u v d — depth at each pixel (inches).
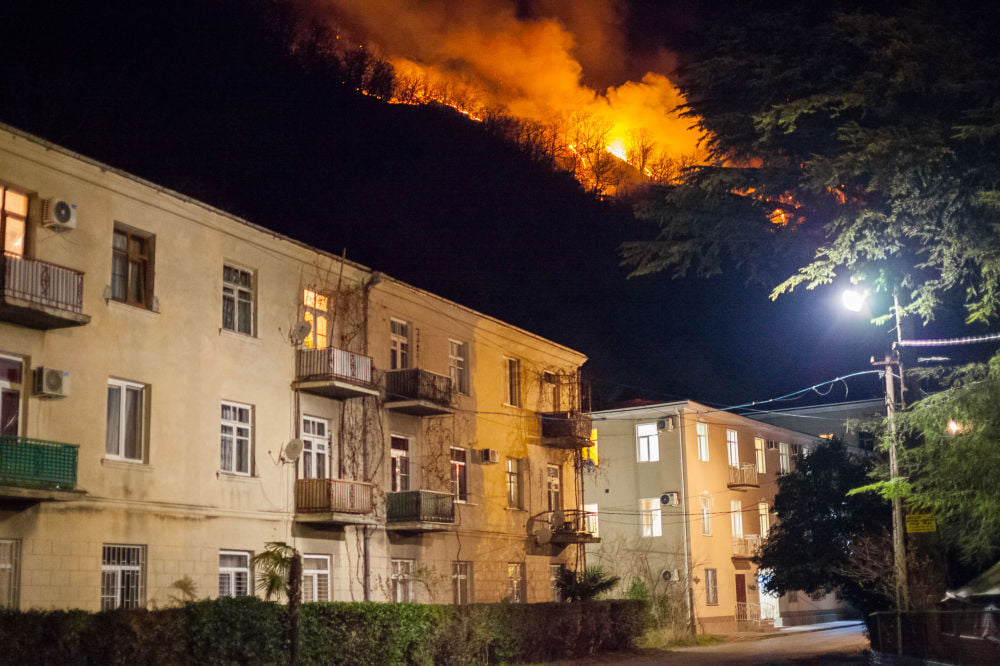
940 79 824.9
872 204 912.3
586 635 1261.1
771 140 1000.9
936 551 1114.7
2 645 596.4
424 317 1237.1
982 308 874.1
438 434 1232.2
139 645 689.0
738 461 2012.8
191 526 865.5
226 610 762.8
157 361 853.2
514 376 1438.2
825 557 1391.5
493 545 1312.7
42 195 764.0
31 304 709.3
